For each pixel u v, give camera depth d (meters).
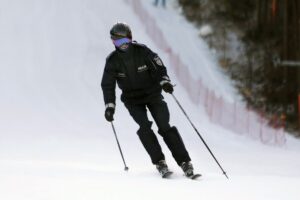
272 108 61.50
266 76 67.62
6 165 21.31
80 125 46.81
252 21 78.81
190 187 15.46
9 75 57.88
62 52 64.50
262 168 33.41
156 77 19.28
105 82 19.31
